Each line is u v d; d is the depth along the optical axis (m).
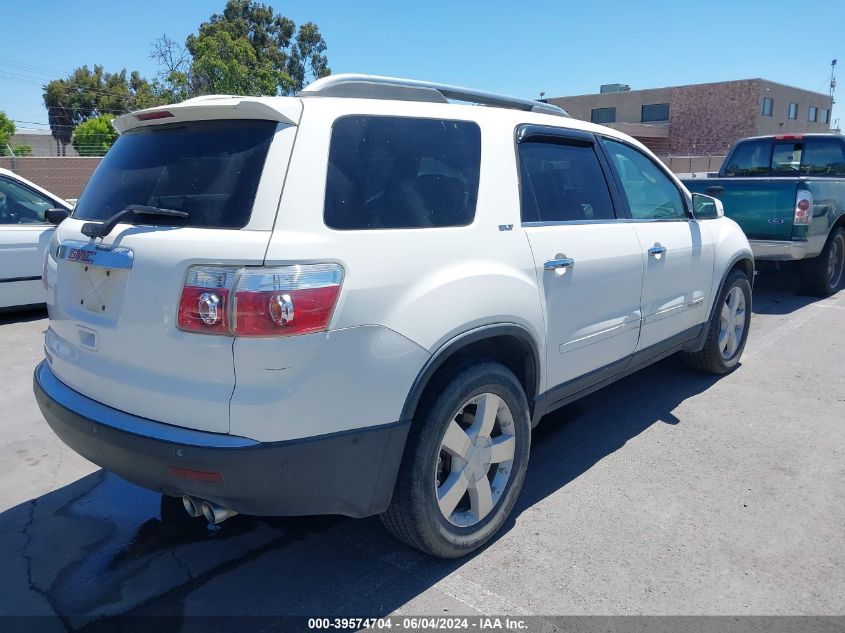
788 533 3.40
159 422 2.61
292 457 2.50
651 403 5.20
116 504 3.77
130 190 2.95
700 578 3.06
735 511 3.62
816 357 6.31
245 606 2.92
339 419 2.59
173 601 2.96
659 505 3.69
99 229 2.80
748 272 5.84
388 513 2.98
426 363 2.80
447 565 3.19
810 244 8.15
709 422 4.82
